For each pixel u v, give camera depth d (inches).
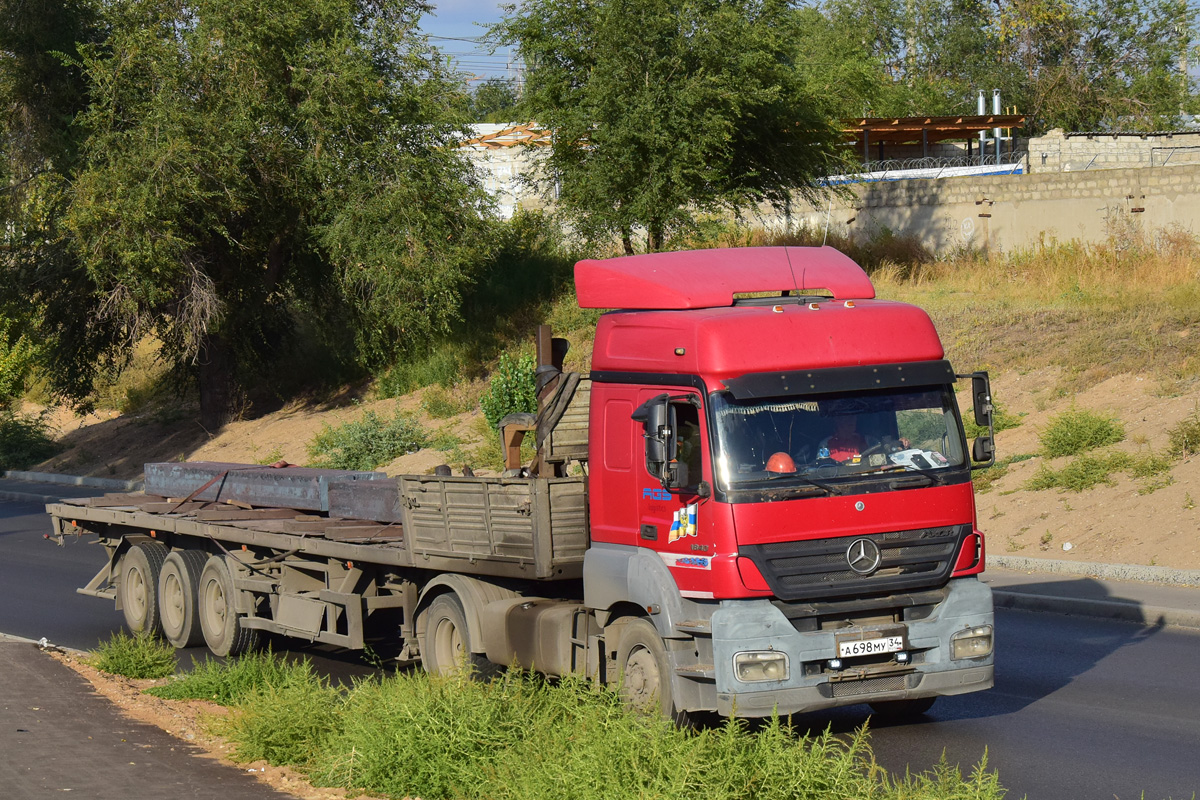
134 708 343.9
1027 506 634.2
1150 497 590.9
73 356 1333.7
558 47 1058.1
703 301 315.6
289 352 1433.3
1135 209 1175.6
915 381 305.1
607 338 329.1
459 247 1109.7
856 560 291.4
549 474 358.9
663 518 302.4
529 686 303.7
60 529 595.2
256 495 490.9
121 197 1050.1
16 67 1178.0
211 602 481.4
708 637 288.8
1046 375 789.9
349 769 266.8
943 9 2437.3
